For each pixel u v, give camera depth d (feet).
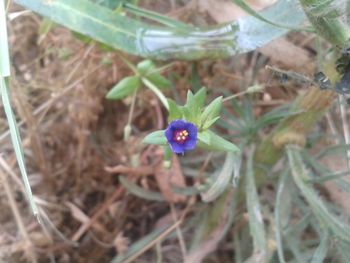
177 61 0.62
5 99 0.42
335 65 0.46
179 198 0.68
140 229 0.73
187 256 0.66
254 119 0.65
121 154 0.71
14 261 0.67
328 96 0.53
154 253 0.71
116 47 0.55
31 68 0.73
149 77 0.60
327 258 0.65
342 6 0.41
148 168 0.67
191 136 0.42
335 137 0.64
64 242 0.69
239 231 0.68
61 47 0.70
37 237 0.67
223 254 0.72
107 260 0.71
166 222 0.72
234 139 0.65
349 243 0.54
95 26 0.54
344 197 0.63
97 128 0.73
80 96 0.70
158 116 0.70
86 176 0.72
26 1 0.51
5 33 0.44
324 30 0.43
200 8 0.67
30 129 0.67
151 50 0.56
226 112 0.62
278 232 0.56
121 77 0.69
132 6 0.58
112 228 0.72
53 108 0.72
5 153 0.71
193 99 0.45
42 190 0.71
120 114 0.72
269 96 0.70
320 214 0.54
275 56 0.62
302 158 0.59
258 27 0.54
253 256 0.56
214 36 0.56
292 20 0.53
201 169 0.66
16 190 0.70
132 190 0.66
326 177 0.54
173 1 0.70
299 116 0.56
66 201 0.71
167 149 0.50
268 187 0.70
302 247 0.65
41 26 0.64
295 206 0.69
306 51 0.64
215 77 0.69
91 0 0.58
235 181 0.54
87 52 0.65
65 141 0.72
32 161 0.71
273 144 0.59
